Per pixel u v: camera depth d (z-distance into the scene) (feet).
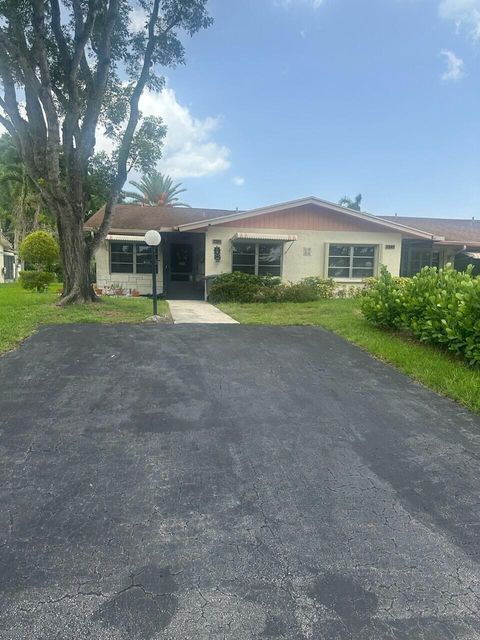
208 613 5.84
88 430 11.62
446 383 15.90
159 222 55.57
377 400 14.57
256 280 45.01
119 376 16.19
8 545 7.08
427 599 6.19
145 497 8.61
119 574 6.51
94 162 39.70
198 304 43.83
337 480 9.46
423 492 9.06
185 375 16.60
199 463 10.05
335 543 7.36
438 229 62.80
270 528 7.73
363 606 6.04
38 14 29.66
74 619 5.69
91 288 36.76
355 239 50.49
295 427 12.22
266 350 20.80
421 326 21.52
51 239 60.34
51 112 30.58
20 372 16.34
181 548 7.14
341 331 25.34
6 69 30.89
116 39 37.11
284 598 6.14
